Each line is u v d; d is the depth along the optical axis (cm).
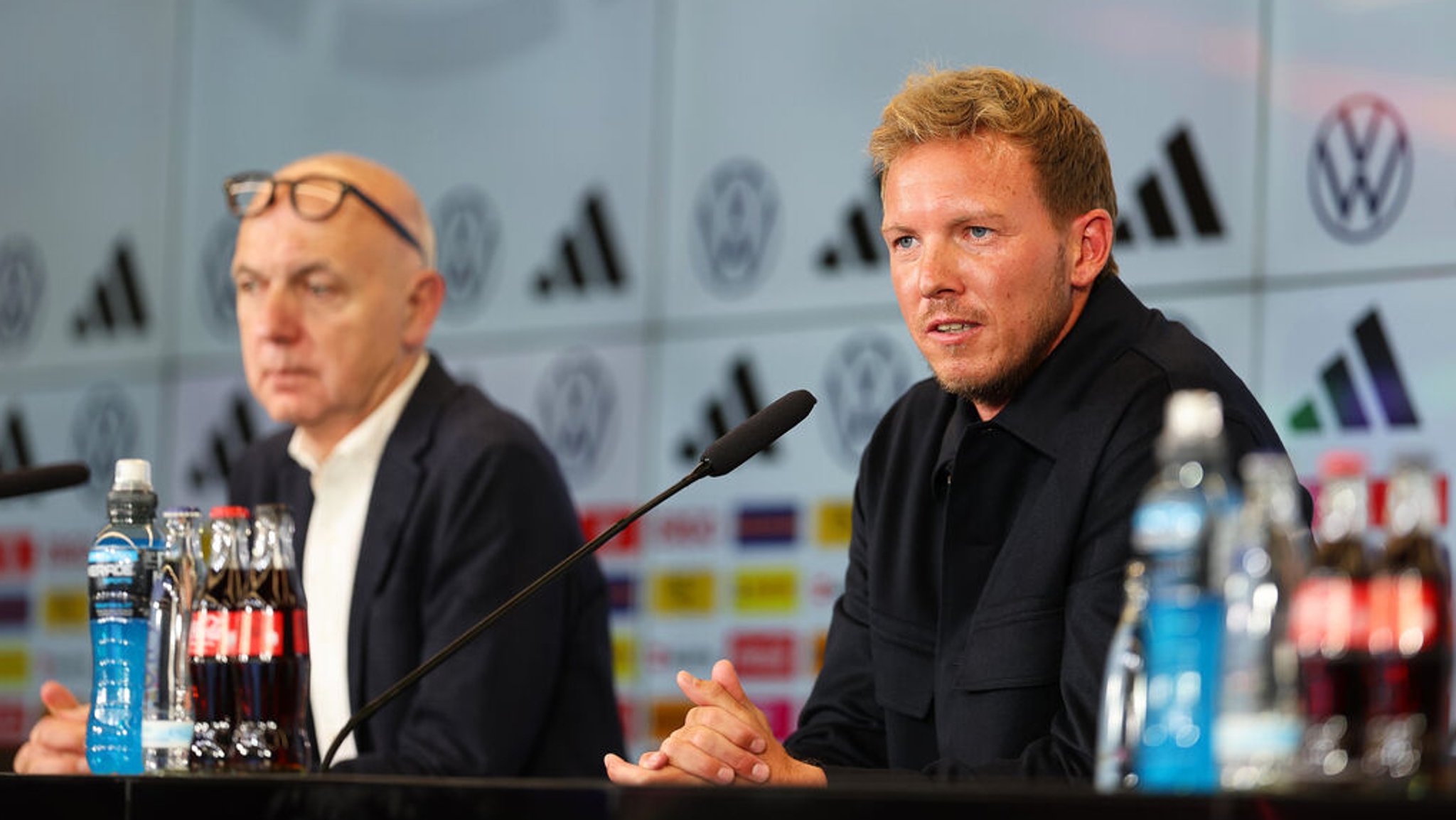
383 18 1611
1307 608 459
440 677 898
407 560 930
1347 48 1214
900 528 786
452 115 1577
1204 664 450
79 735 759
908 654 769
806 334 1411
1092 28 1301
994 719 707
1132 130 1282
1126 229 1281
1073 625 686
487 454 937
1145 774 453
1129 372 717
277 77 1655
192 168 1683
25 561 1714
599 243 1507
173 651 706
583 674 955
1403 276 1187
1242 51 1248
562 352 1514
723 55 1462
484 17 1569
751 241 1441
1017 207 712
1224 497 473
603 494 1488
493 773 883
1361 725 454
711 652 1427
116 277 1706
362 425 976
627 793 475
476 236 1559
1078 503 704
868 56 1399
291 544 728
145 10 1717
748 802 458
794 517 1402
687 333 1462
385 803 512
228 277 1650
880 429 823
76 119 1744
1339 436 1200
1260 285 1233
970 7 1353
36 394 1731
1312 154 1221
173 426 1664
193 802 541
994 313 713
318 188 984
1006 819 427
